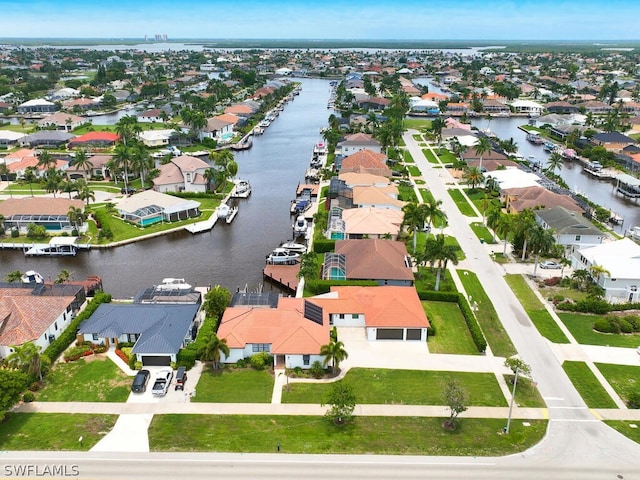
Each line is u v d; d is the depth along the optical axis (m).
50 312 75.88
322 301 81.31
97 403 62.22
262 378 67.69
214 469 52.28
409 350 74.31
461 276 97.06
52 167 154.38
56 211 118.44
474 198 144.75
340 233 111.69
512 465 53.66
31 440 55.88
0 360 68.50
